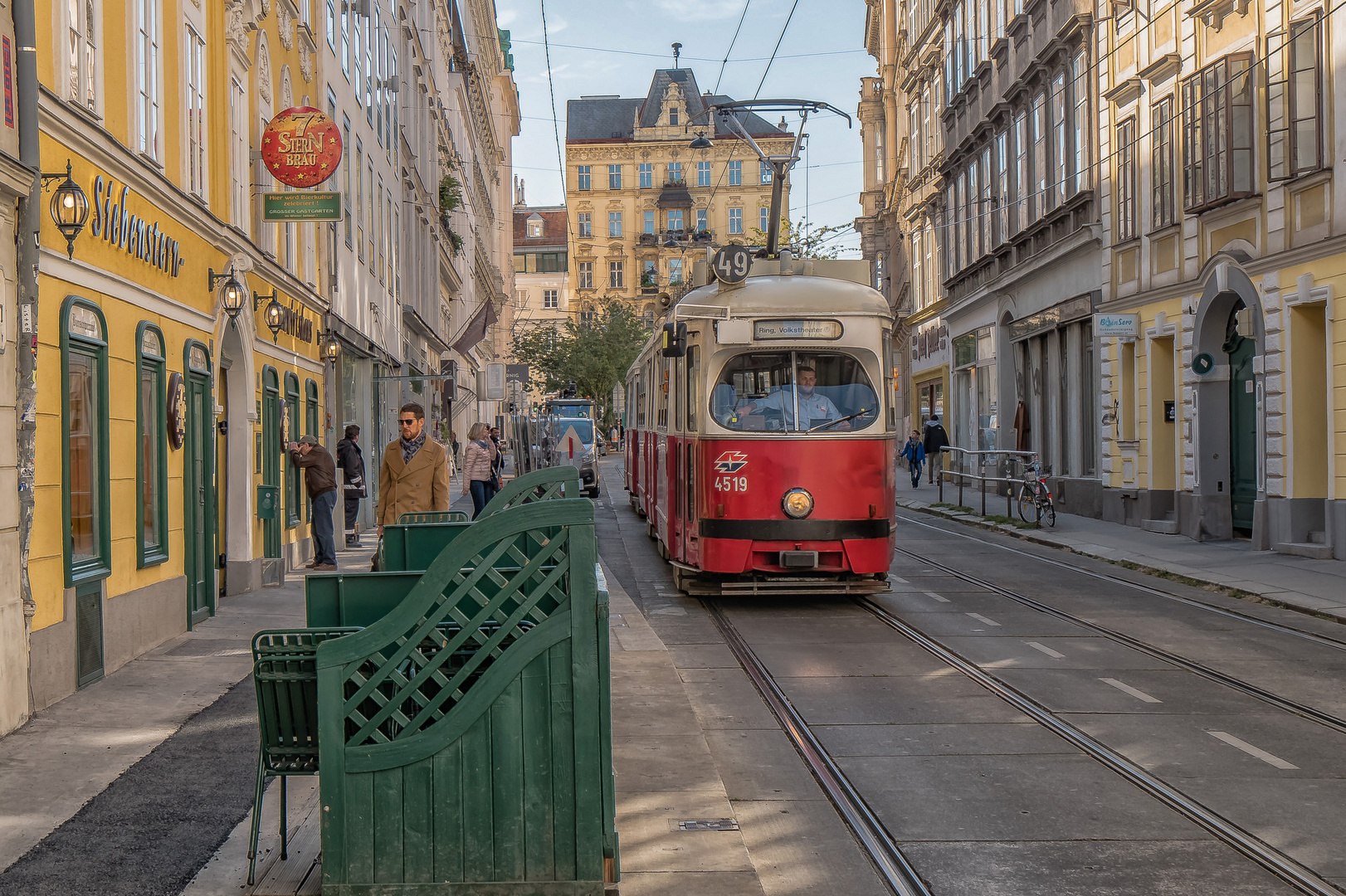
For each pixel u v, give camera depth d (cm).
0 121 753
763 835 597
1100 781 686
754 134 10250
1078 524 2323
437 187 4025
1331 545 1642
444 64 4325
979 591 1470
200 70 1298
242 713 809
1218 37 1947
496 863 455
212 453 1270
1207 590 1462
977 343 3472
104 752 706
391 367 2945
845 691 922
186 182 1224
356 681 459
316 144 1502
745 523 1302
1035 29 2816
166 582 1091
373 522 2639
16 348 776
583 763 457
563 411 3784
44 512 824
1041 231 2797
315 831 566
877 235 5334
